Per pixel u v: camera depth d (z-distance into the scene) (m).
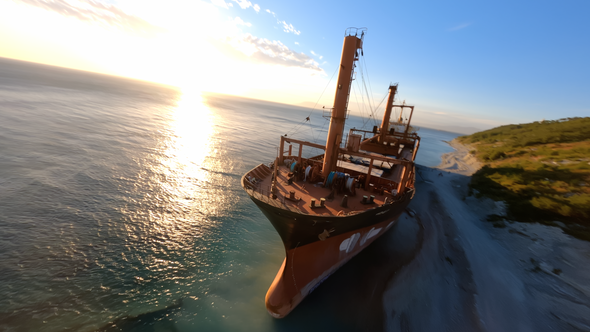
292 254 15.16
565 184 31.80
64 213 21.36
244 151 51.44
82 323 12.74
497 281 17.45
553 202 26.95
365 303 14.95
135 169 33.47
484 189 36.62
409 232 23.11
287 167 20.42
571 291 17.05
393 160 16.53
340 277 16.94
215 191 29.98
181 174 34.19
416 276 17.11
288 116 198.88
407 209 28.42
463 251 20.58
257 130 86.19
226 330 13.12
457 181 44.78
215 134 66.38
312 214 12.56
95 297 14.23
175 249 18.92
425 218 26.58
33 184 25.23
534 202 28.06
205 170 37.06
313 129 122.50
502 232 25.33
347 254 17.31
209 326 13.23
